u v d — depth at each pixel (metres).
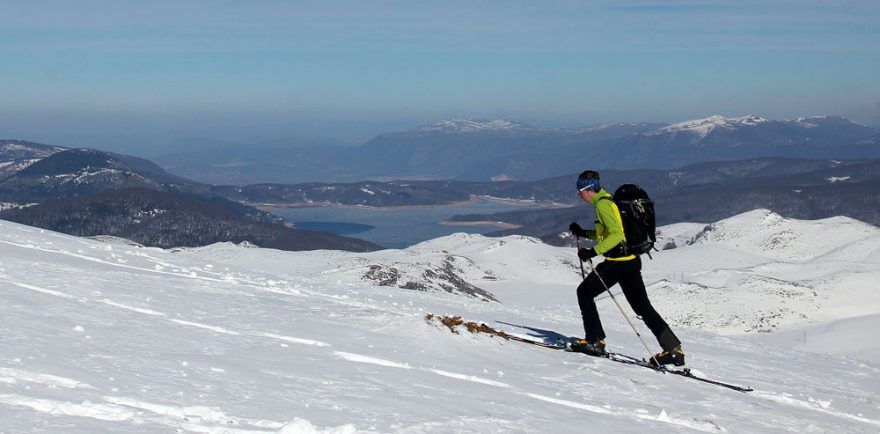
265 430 4.49
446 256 131.12
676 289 83.31
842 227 139.88
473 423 5.45
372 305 13.36
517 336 11.48
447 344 8.92
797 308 77.62
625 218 10.07
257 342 7.44
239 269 17.88
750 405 8.59
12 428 3.76
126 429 4.04
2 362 5.02
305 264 105.31
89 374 5.12
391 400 5.82
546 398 7.22
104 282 9.72
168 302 9.04
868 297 79.94
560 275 129.00
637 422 6.73
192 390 5.19
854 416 9.53
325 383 6.09
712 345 17.52
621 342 13.98
